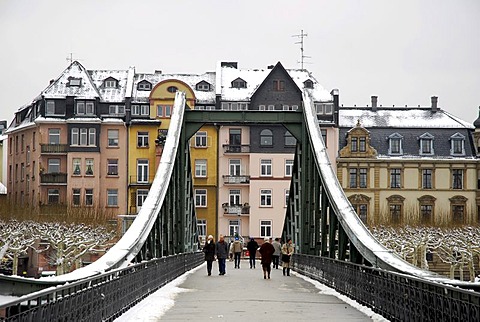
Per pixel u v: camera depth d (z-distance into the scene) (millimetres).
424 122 80125
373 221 70625
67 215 63125
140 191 76750
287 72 78500
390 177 77500
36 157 77250
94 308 12922
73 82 78125
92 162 76062
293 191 37062
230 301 19844
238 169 78062
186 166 35438
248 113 34594
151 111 77000
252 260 41750
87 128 76188
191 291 23297
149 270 21344
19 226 57500
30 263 70875
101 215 67375
